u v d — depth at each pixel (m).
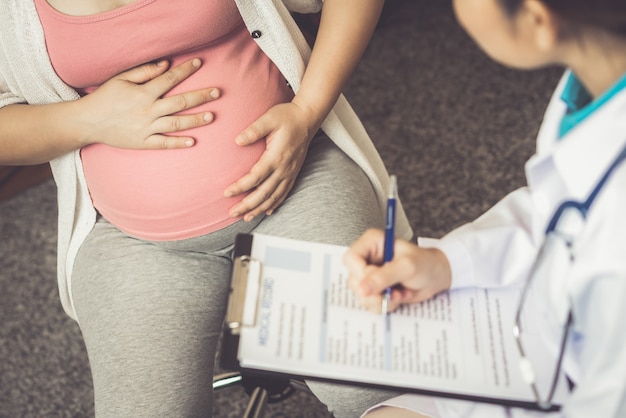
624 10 0.61
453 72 2.05
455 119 1.95
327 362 0.79
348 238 1.11
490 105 1.97
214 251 1.20
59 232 1.23
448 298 0.88
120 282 1.13
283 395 1.39
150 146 1.10
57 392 1.60
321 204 1.16
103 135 1.11
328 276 0.87
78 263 1.19
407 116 1.96
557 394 0.79
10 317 1.72
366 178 1.25
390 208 0.86
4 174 1.90
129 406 1.04
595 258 0.65
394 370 0.79
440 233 1.74
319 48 1.18
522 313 0.86
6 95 1.19
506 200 0.96
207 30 1.10
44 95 1.16
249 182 1.11
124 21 1.06
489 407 0.85
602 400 0.69
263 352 0.79
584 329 0.72
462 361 0.81
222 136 1.12
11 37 1.10
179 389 1.06
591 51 0.66
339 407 1.10
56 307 1.73
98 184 1.17
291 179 1.16
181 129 1.10
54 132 1.12
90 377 1.62
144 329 1.09
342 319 0.83
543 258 0.77
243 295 0.83
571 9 0.62
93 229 1.22
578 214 0.71
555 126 0.78
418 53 2.10
